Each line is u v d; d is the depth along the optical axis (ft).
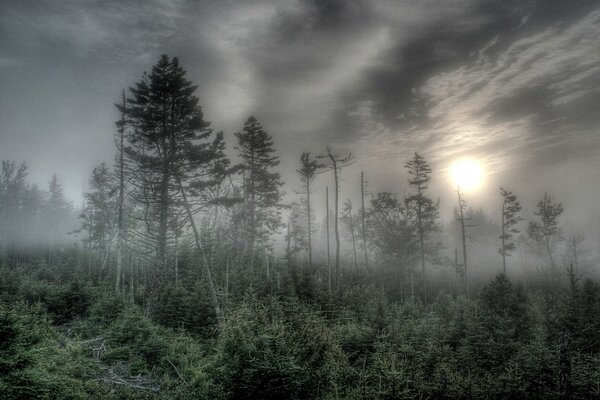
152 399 32.42
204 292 65.36
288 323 35.24
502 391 34.12
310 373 29.78
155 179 84.28
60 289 69.41
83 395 28.37
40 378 23.98
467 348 42.04
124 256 132.67
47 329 47.11
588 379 33.06
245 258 124.98
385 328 43.57
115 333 47.70
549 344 43.86
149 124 81.82
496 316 53.36
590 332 47.60
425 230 148.36
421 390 32.50
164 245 80.74
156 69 86.38
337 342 38.27
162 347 44.70
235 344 28.30
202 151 83.30
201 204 86.63
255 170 128.77
